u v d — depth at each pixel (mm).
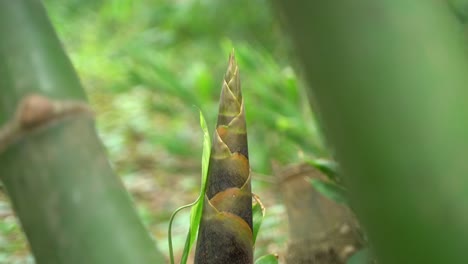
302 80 1061
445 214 932
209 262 1265
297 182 1627
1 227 2096
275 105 2922
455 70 942
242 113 1272
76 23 6602
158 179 3734
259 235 2205
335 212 1584
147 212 2979
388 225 955
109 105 5016
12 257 2107
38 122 1102
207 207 1272
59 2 6910
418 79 935
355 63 943
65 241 1106
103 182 1128
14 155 1113
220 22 5941
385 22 940
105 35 6332
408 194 940
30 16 1142
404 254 953
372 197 957
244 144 1273
